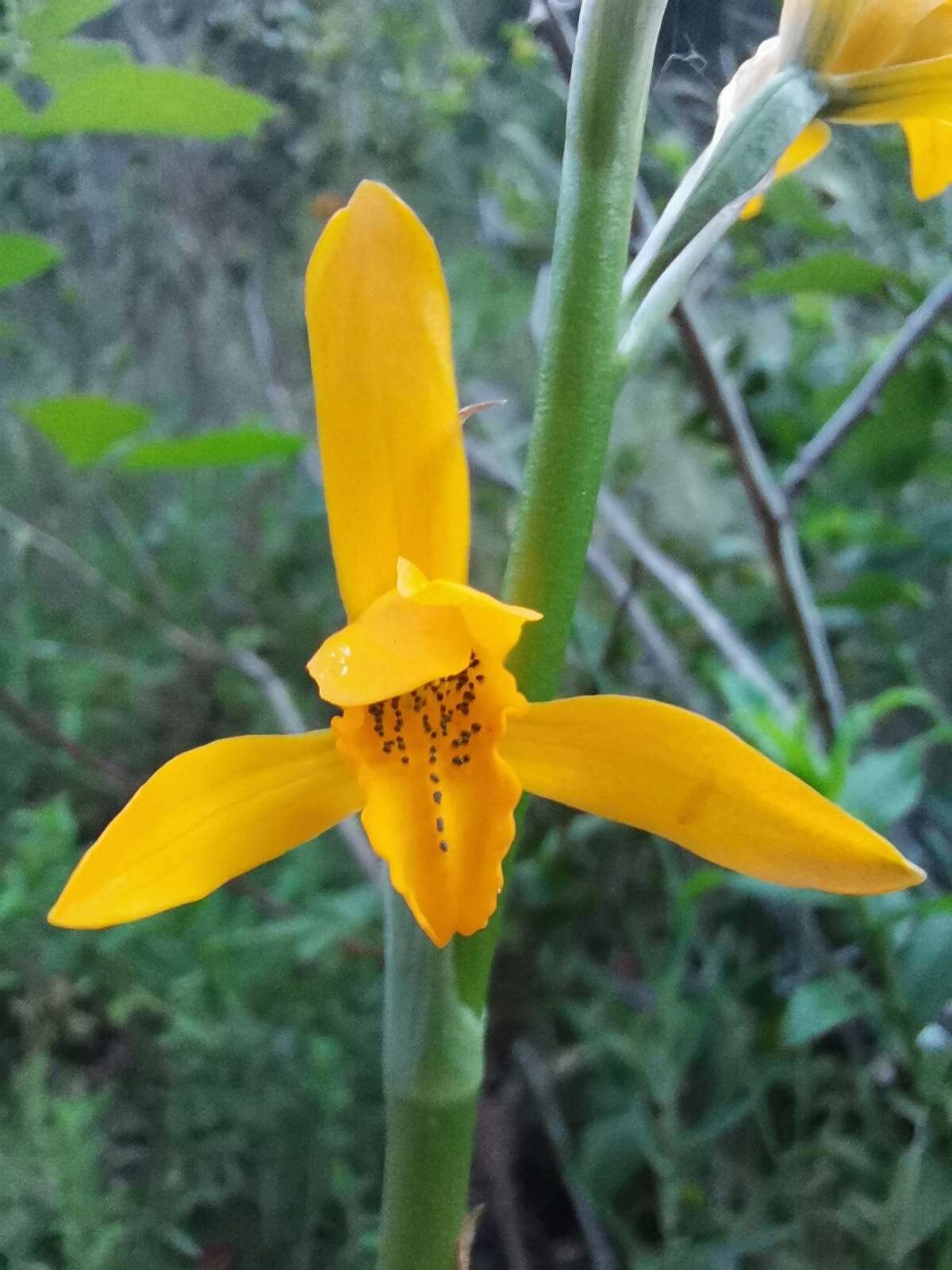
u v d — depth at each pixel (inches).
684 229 2.4
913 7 2.5
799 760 4.0
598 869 6.2
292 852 6.1
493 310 8.1
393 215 2.3
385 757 2.4
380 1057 5.3
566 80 3.9
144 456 4.7
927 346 5.7
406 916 2.6
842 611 6.6
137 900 2.2
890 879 2.3
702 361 4.7
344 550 2.4
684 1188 4.7
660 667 6.0
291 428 7.7
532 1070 5.6
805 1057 4.7
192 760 2.2
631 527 6.3
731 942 5.4
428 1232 2.7
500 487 7.4
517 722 2.5
